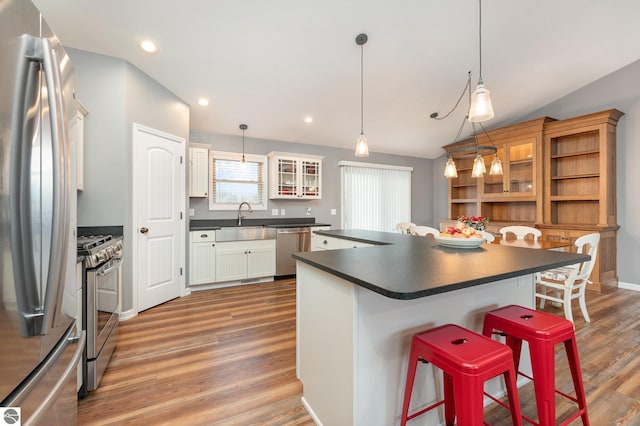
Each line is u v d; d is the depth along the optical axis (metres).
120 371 1.93
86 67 2.66
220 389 1.76
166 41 2.66
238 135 4.69
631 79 3.86
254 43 2.80
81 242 1.82
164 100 3.33
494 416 1.57
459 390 1.03
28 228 0.79
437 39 3.01
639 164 3.83
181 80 3.25
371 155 5.91
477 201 5.38
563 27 3.07
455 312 1.53
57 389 0.94
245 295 3.63
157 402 1.63
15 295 0.75
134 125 2.92
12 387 0.74
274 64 3.13
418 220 6.50
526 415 1.56
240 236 4.05
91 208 2.67
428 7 2.60
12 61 0.74
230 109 3.95
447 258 1.60
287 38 2.78
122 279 2.79
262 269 4.23
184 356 2.13
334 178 5.53
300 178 4.89
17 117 0.75
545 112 4.70
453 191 6.09
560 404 1.64
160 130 3.26
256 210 4.80
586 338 2.44
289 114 4.21
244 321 2.79
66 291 1.10
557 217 4.56
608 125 3.85
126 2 2.24
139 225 2.99
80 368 1.65
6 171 0.72
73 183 1.18
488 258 1.60
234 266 4.04
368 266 1.37
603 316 2.95
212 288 3.94
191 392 1.72
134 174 2.93
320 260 1.53
